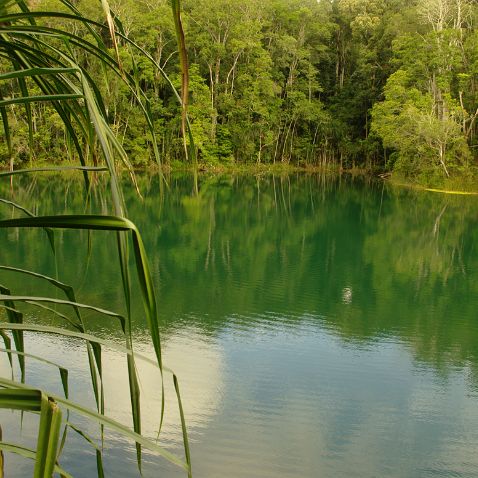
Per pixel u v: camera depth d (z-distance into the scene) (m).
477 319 7.80
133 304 7.72
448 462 4.11
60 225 0.71
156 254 11.53
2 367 5.05
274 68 35.22
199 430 4.34
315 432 4.43
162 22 27.38
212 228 15.21
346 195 23.88
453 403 5.09
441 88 25.67
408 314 7.96
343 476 3.85
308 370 5.66
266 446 4.18
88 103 0.80
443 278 10.27
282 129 36.41
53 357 5.46
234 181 28.88
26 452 0.85
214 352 6.03
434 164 26.08
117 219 0.70
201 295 8.47
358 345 6.52
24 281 8.58
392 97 26.98
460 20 28.23
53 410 0.61
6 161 19.81
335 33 38.41
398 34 31.95
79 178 22.44
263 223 16.38
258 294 8.66
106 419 0.72
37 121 22.88
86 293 8.16
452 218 17.73
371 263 11.39
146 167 30.42
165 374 5.30
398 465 4.04
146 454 3.95
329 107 37.25
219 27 31.84
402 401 5.08
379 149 34.81
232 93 33.62
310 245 13.19
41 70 0.80
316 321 7.41
